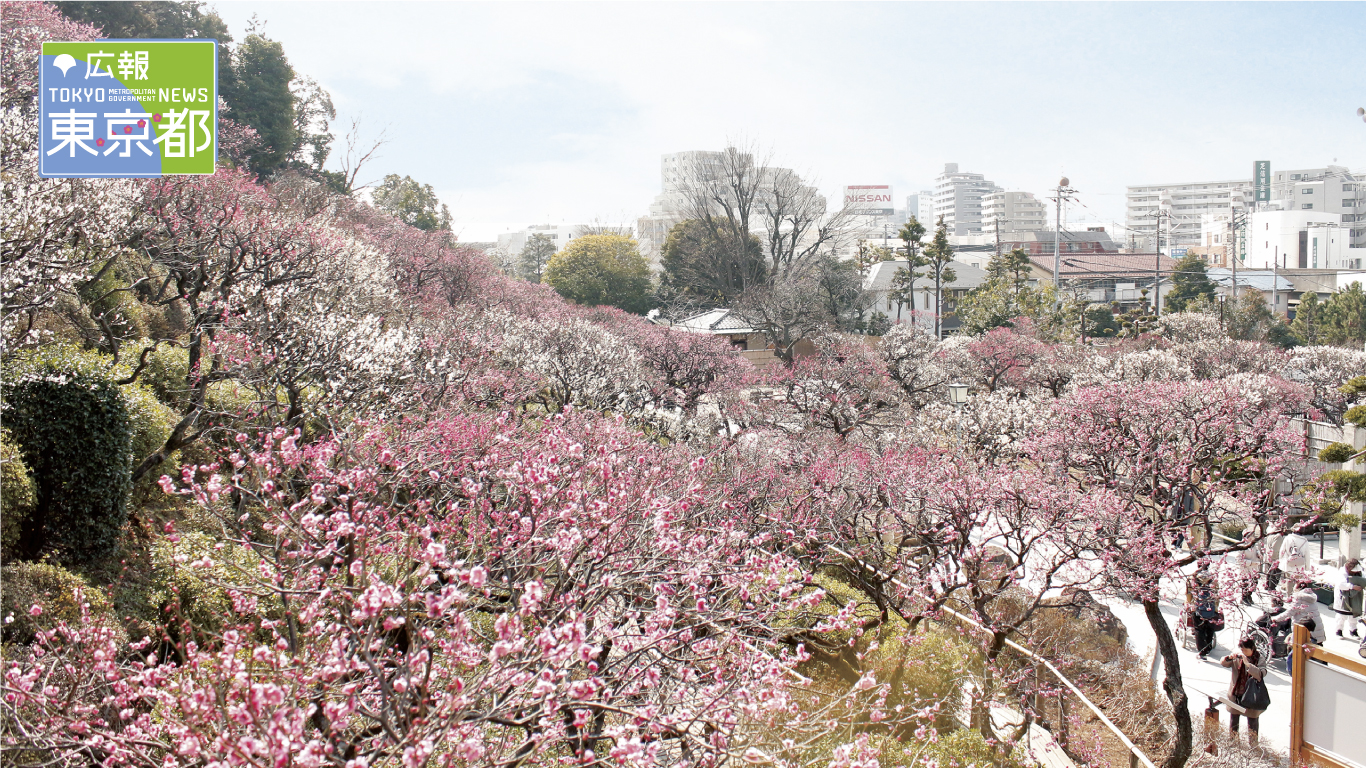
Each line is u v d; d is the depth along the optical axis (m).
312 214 23.95
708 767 5.11
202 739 4.02
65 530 9.22
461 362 14.75
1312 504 14.14
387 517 6.58
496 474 7.18
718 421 23.23
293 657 4.43
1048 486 11.89
